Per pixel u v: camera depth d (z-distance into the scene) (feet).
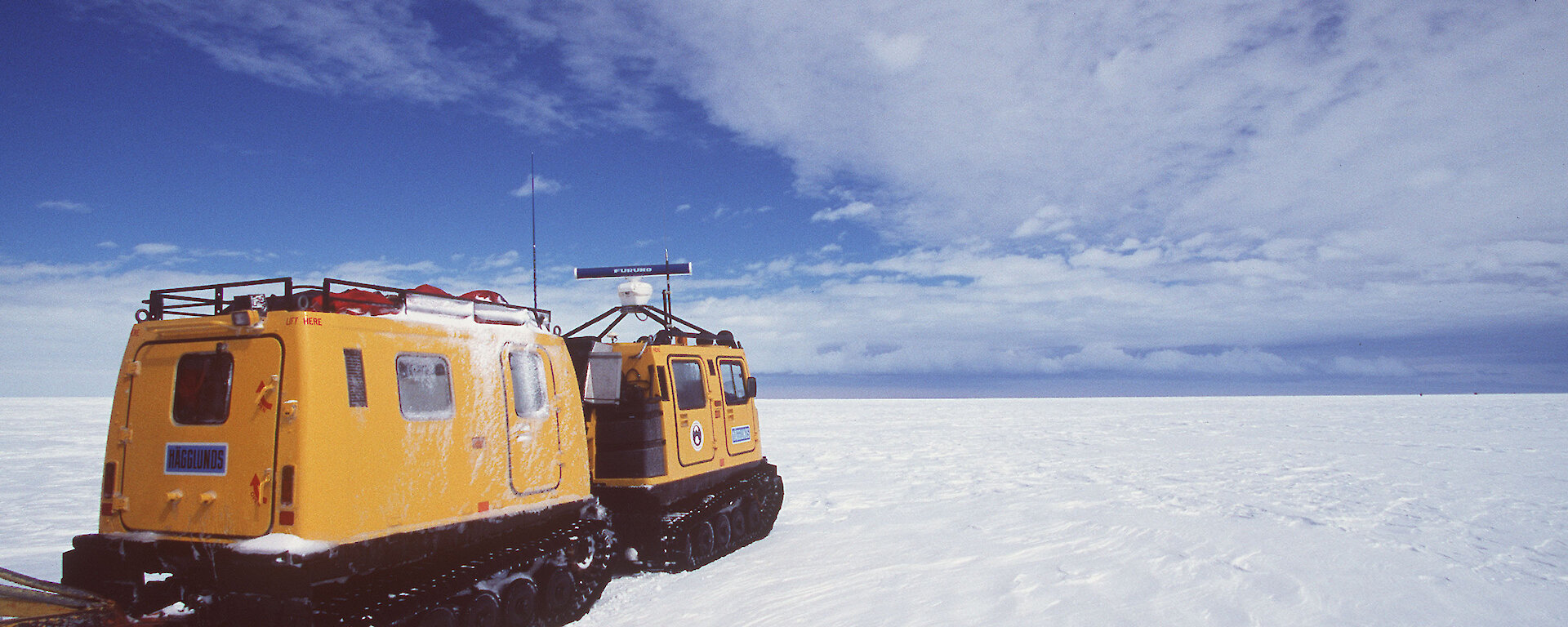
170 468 14.71
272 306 14.94
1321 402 209.46
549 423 20.07
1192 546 28.27
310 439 13.60
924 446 75.46
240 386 14.29
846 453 68.33
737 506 29.43
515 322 19.86
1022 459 62.03
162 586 14.88
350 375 14.57
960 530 31.81
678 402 26.58
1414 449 67.67
